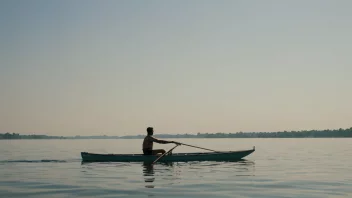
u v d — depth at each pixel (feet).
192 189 38.63
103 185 41.52
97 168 61.41
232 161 76.54
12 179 47.09
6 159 82.79
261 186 40.75
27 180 46.06
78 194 35.78
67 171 56.90
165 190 37.96
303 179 46.83
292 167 63.26
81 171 56.80
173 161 73.72
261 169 59.72
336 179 46.80
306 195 35.04
